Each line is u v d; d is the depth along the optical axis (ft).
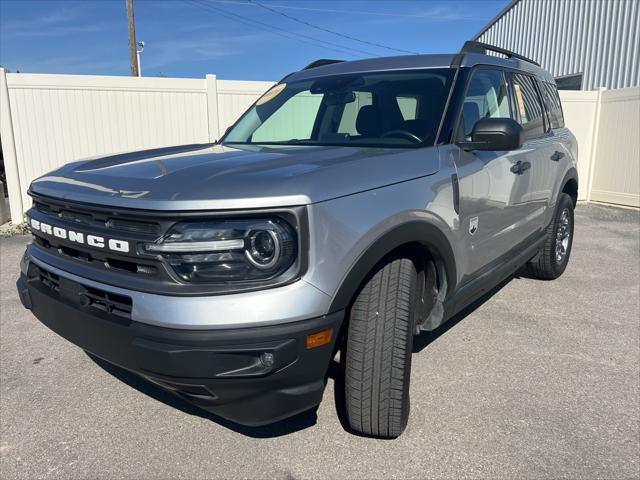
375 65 12.94
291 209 7.13
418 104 11.12
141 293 7.30
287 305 7.07
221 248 7.00
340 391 10.03
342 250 7.57
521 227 13.80
